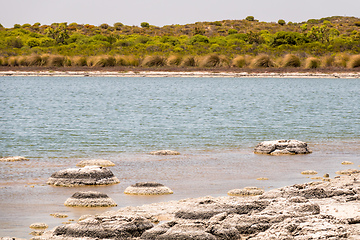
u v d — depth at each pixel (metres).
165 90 63.38
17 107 44.03
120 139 27.11
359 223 10.53
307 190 12.97
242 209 11.17
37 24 155.12
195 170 18.97
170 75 83.56
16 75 81.69
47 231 10.52
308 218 10.06
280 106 46.12
